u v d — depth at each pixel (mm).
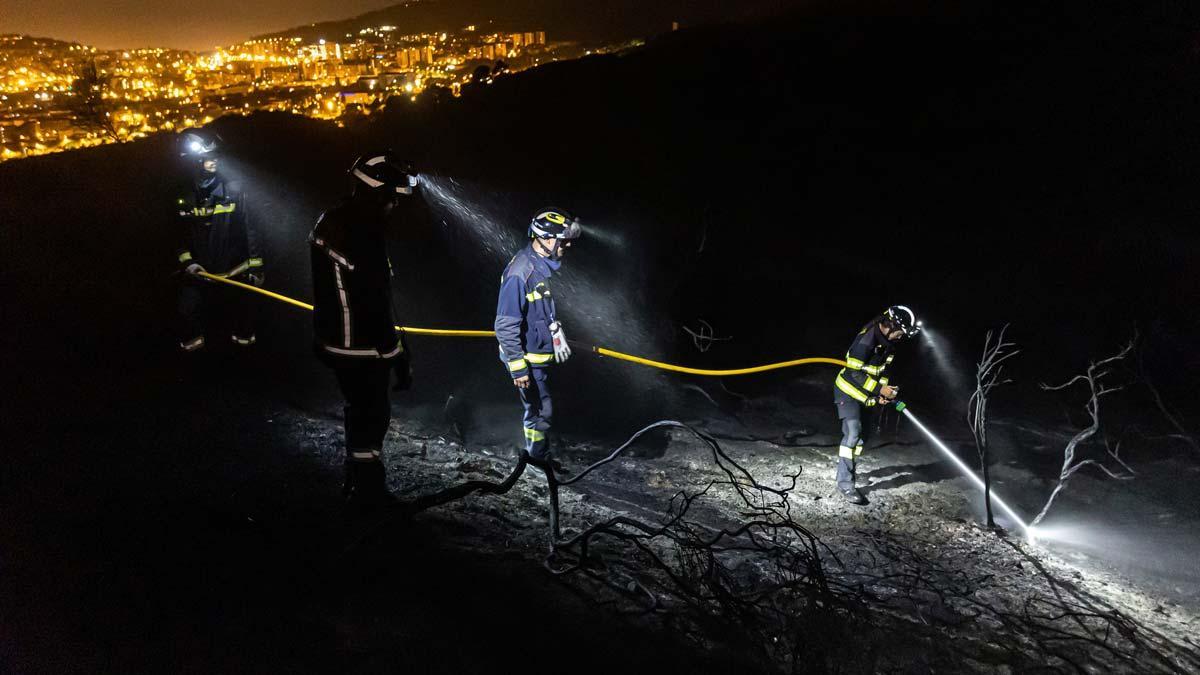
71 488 4480
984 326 11719
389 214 4125
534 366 6152
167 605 3234
